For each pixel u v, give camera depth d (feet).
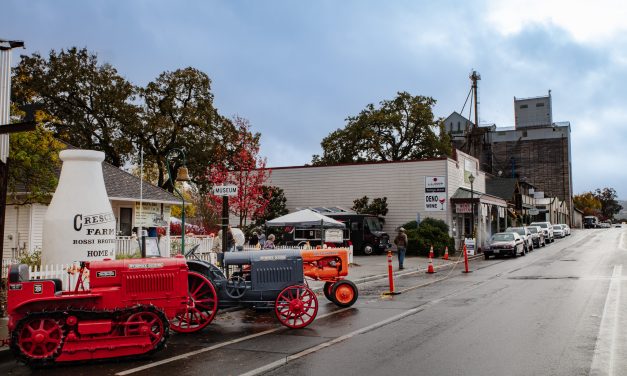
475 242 118.01
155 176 136.56
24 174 54.44
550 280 59.98
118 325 27.43
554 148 319.47
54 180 54.54
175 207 128.57
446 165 119.55
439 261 96.17
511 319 36.35
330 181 129.90
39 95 113.19
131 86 120.47
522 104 338.54
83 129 114.83
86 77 115.03
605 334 30.83
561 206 300.81
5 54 36.83
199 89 127.13
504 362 25.21
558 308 40.40
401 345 29.27
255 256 37.06
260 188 114.32
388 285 60.75
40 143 52.60
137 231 76.64
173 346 30.37
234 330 35.19
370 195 125.90
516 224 188.55
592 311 38.63
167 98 124.26
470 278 66.23
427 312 40.32
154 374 24.44
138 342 27.27
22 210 70.08
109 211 46.91
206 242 82.99
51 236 44.27
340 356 27.14
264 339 31.96
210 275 36.22
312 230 105.40
